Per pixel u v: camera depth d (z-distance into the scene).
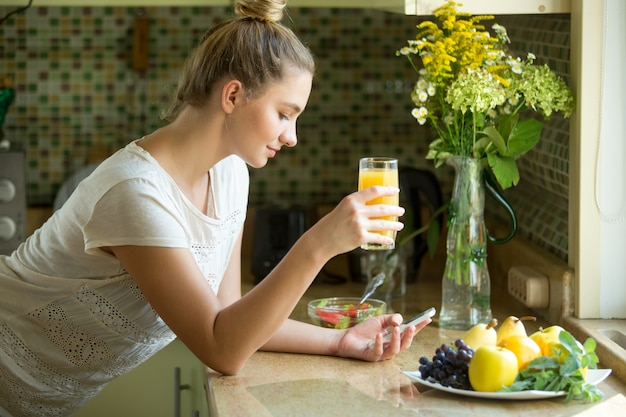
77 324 2.07
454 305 2.38
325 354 2.14
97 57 3.71
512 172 2.35
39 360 2.11
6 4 2.95
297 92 1.93
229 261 2.28
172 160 1.97
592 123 2.26
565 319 2.32
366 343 2.12
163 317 1.87
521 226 2.86
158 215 1.86
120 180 1.87
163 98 3.73
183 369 2.86
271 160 3.73
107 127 3.74
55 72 3.71
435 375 1.87
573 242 2.34
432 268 3.24
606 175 2.27
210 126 1.95
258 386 1.93
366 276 3.03
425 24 2.34
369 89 3.72
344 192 3.75
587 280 2.30
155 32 3.70
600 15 2.23
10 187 3.34
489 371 1.78
